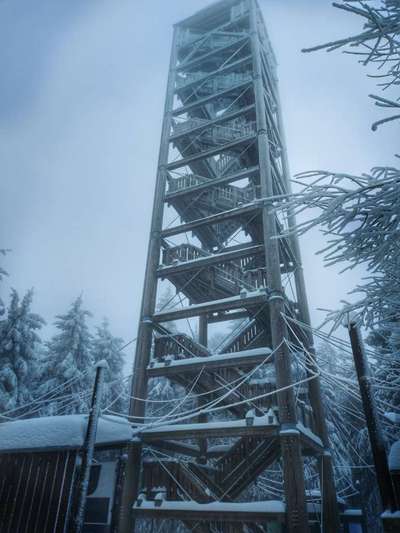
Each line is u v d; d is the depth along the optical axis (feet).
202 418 51.31
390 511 16.33
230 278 52.90
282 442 36.06
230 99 76.74
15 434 30.42
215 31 78.07
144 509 39.14
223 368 46.09
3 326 82.23
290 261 60.75
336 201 12.57
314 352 53.88
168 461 42.22
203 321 61.93
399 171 12.34
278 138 72.69
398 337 18.11
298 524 32.55
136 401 45.57
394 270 14.74
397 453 18.56
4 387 75.66
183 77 79.41
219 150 62.64
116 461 39.27
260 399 43.14
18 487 28.55
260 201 14.30
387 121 11.72
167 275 54.90
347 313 18.04
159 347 50.31
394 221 12.92
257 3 81.66
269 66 80.89
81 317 93.71
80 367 87.40
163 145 68.90
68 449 28.17
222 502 37.19
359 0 10.75
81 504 24.36
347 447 70.23
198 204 61.87
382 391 40.22
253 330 49.49
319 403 49.44
